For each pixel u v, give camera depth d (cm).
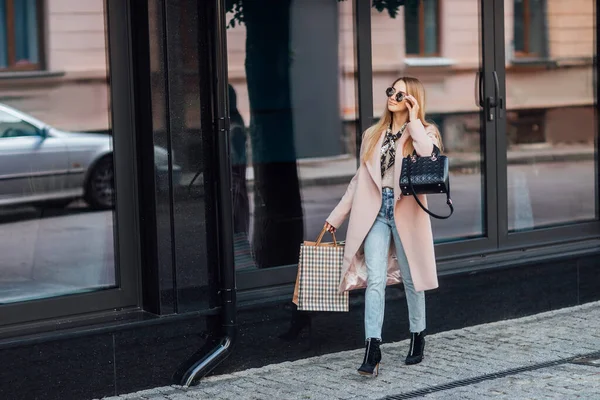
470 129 888
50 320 664
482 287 841
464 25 877
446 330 822
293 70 793
